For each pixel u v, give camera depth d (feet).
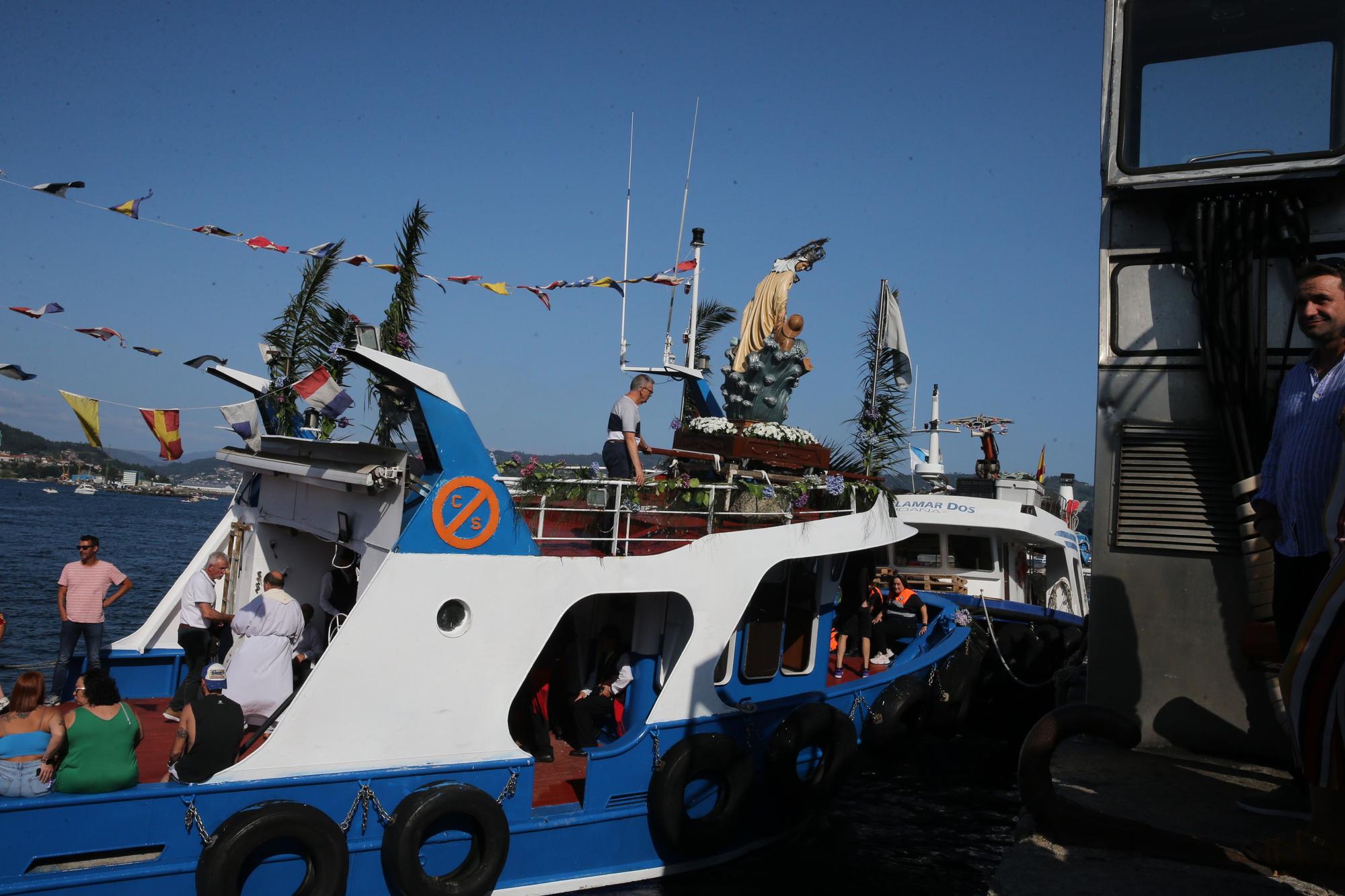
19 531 202.08
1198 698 21.36
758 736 33.45
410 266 45.09
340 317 43.09
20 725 22.38
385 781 24.99
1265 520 15.37
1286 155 21.09
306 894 23.44
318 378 27.55
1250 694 20.97
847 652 46.26
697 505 32.60
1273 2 21.85
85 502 481.87
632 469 33.30
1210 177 21.53
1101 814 14.65
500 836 25.98
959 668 44.55
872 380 51.42
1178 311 22.52
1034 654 53.47
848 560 42.24
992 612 55.88
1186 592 21.74
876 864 34.73
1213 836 14.94
